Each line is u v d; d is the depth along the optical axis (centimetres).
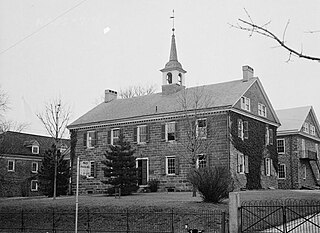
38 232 2320
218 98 3859
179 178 3809
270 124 4409
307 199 2441
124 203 2431
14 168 5259
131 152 3409
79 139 4591
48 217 2516
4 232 2355
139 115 4128
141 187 3947
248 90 4050
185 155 3803
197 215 2078
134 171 3356
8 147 5191
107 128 4391
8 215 2638
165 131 3969
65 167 3962
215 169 2384
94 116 4619
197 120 3775
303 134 5128
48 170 3878
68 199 2988
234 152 3669
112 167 3347
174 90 4356
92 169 4422
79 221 2383
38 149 5591
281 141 5147
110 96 5016
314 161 5472
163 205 2267
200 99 3941
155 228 2128
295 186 4950
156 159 3988
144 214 2211
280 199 2397
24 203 2806
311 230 1836
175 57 4466
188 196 2873
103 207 2383
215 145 3672
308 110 5378
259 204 2172
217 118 3703
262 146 4175
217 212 2056
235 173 3634
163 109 4050
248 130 3962
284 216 1669
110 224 2277
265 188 4119
